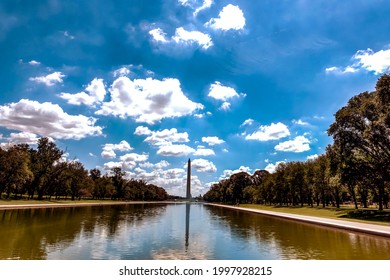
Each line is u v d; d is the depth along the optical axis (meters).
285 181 93.38
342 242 20.94
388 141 37.97
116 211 62.78
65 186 100.00
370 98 42.78
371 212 43.12
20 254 16.03
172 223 37.91
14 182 73.50
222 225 35.41
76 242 20.66
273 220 42.59
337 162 44.53
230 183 152.38
